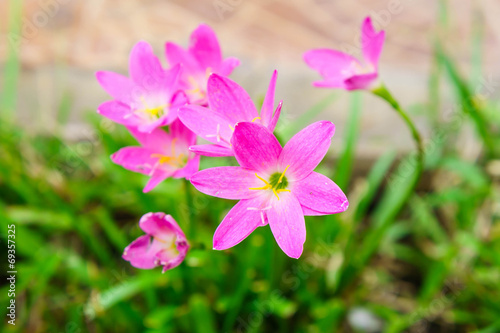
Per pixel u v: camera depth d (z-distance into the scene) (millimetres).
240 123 252
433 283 383
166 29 657
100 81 291
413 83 538
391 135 474
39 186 426
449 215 448
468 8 646
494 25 592
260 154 261
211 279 379
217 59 297
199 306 352
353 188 471
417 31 640
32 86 547
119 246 392
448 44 596
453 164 411
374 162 460
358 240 438
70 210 402
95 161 449
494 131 464
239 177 265
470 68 561
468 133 468
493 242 417
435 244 438
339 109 507
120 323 381
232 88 269
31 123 496
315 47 632
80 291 404
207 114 269
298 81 545
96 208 444
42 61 589
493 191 426
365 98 517
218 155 265
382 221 392
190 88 299
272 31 654
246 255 366
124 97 289
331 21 669
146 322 360
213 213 387
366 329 392
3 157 431
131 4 697
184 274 347
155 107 287
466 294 405
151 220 265
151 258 273
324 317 366
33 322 392
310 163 261
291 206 263
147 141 290
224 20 677
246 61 579
